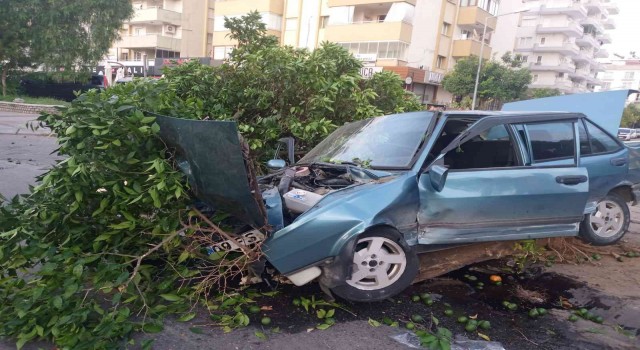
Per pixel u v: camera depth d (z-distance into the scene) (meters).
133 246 3.78
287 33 38.12
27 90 29.80
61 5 26.75
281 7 38.03
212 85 6.43
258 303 3.71
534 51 56.56
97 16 28.05
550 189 4.22
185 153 3.44
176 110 4.26
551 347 3.23
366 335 3.30
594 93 7.24
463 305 3.88
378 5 34.00
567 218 4.33
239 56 6.55
